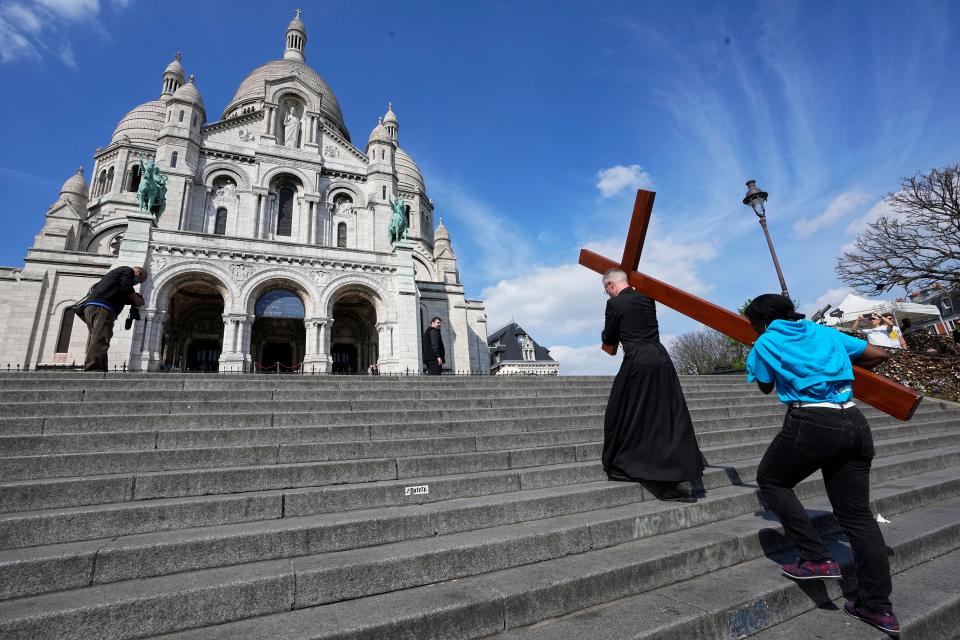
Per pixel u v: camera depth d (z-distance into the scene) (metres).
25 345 24.62
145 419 5.88
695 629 2.82
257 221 29.17
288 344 30.20
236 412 6.68
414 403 8.06
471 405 8.51
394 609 2.75
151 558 3.08
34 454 4.82
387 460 5.00
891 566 3.92
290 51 50.59
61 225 33.06
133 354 19.39
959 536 4.64
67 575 2.90
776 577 3.44
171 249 21.44
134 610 2.57
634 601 3.16
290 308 23.88
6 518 3.30
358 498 4.26
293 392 7.87
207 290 26.14
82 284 26.73
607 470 4.91
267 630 2.53
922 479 6.39
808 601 3.36
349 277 24.86
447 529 3.87
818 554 3.18
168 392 7.03
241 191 29.50
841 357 3.27
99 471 4.55
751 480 5.76
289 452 5.25
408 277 26.00
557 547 3.65
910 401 3.13
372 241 32.03
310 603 2.89
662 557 3.47
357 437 6.09
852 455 3.08
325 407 7.41
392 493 4.38
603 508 4.48
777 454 3.34
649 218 4.65
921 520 4.86
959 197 22.02
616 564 3.35
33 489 3.85
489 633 2.79
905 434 10.09
